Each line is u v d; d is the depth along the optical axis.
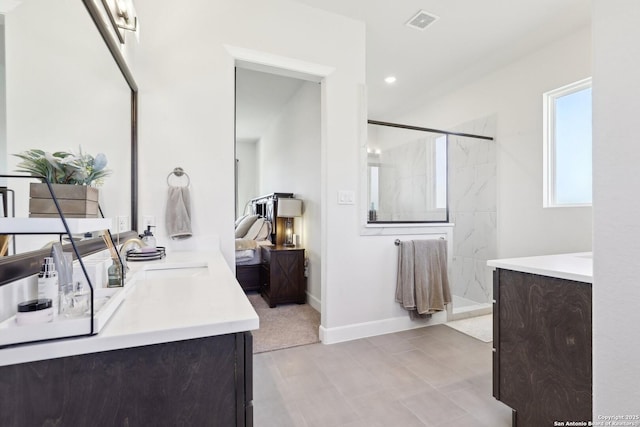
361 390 1.79
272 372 1.99
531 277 1.36
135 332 0.64
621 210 0.68
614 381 0.69
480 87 3.53
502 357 1.49
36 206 0.83
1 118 0.73
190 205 2.05
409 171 3.31
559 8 2.37
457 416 1.56
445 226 2.92
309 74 2.45
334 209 2.49
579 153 2.68
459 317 3.04
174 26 2.04
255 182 6.86
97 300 0.79
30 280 0.72
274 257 3.45
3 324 0.60
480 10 2.40
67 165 0.90
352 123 2.56
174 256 1.82
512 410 1.46
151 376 0.65
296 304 3.57
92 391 0.61
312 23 2.42
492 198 3.36
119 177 1.63
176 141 2.04
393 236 2.71
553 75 2.81
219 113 2.14
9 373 0.56
